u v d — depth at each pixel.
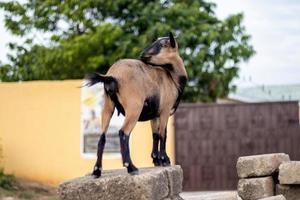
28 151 17.66
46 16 23.62
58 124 17.53
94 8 23.38
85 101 17.34
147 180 7.36
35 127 17.67
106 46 22.16
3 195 15.18
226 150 17.02
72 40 22.30
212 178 17.00
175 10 23.06
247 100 32.06
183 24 23.11
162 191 7.77
